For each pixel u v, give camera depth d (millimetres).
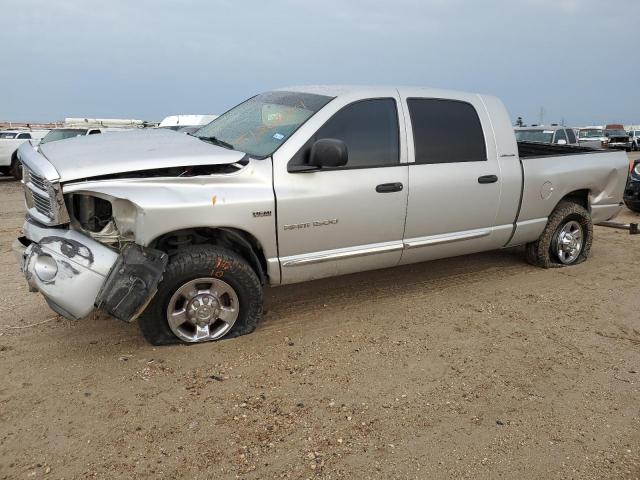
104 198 3551
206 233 4070
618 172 6445
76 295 3533
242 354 3895
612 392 3580
